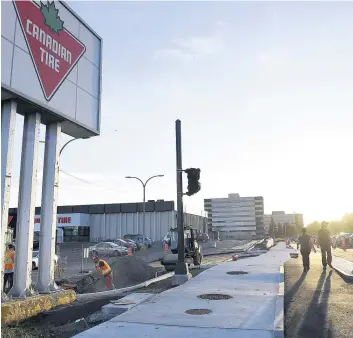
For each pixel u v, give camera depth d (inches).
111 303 350.0
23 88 340.2
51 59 380.5
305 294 410.6
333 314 319.9
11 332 275.3
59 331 282.5
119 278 551.2
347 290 431.8
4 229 325.1
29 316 327.3
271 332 252.4
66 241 2743.6
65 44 403.9
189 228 848.9
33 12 360.2
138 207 2849.4
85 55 440.5
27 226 360.8
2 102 342.3
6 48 324.2
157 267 867.4
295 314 321.4
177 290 416.8
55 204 402.6
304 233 623.5
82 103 428.8
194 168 507.5
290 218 5925.2
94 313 340.2
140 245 1740.9
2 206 325.4
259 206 4586.6
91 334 248.7
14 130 342.0
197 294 391.2
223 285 452.4
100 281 513.3
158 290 464.1
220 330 256.8
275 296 379.2
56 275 660.7
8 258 446.0
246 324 271.0
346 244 1438.2
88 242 2701.8
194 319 285.3
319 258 904.9
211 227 4424.2
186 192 509.4
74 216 2783.0
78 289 490.6
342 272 558.6
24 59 344.2
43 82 366.6
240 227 4384.8
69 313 343.0
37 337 267.3
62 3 402.6
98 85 462.6
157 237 2780.5
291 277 548.1
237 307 327.6
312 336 260.8
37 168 375.6
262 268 636.1
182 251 507.8
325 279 521.3
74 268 877.8
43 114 387.5
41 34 368.8
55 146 405.1
